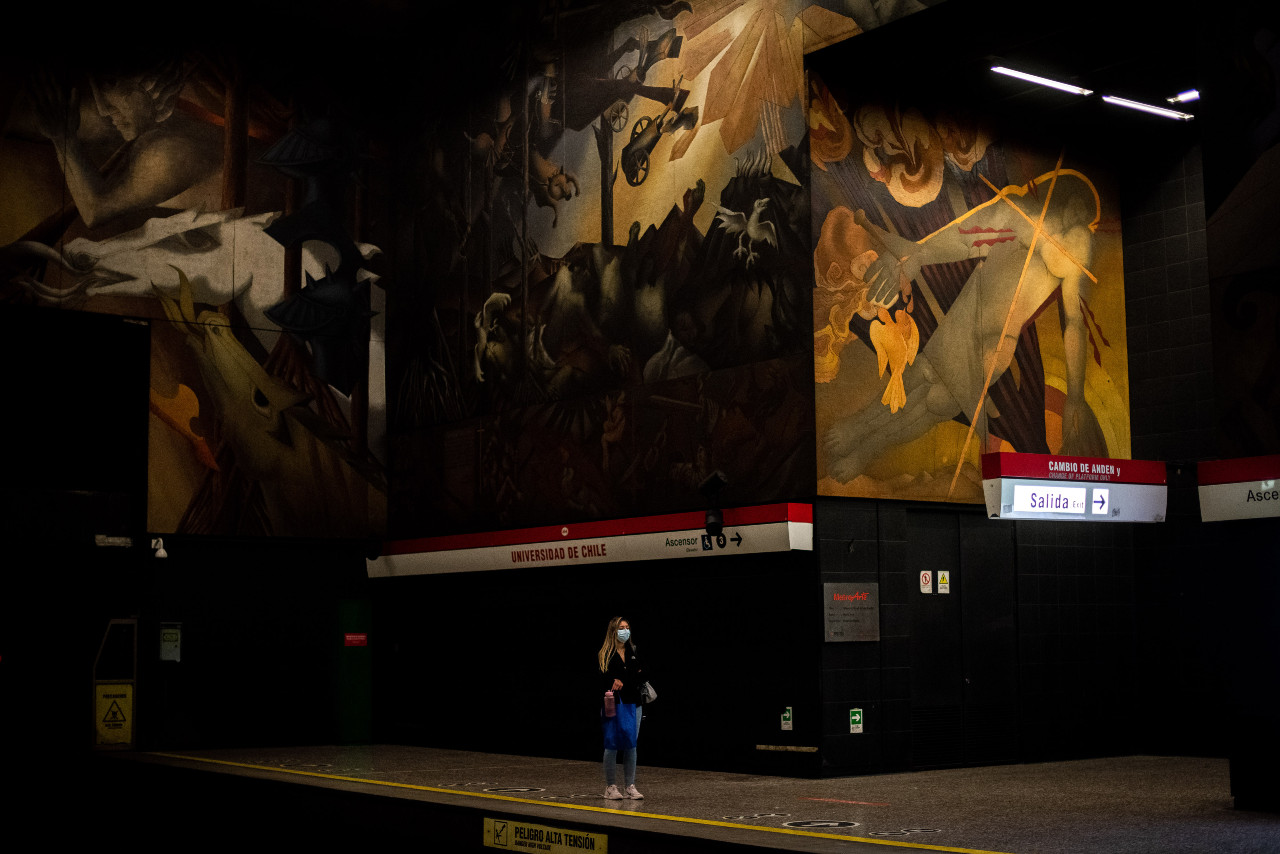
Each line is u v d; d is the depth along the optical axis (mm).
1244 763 13367
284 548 23719
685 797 14547
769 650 17609
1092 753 19547
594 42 21359
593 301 20891
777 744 17359
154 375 22812
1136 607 20359
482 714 21969
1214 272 13992
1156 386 20406
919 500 18062
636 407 19969
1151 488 17375
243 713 23000
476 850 13430
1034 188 19938
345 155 25141
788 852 10414
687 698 18656
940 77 18359
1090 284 20453
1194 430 19875
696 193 19312
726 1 19125
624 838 11859
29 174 22234
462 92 23953
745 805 13719
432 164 24547
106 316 22609
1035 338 19625
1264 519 13438
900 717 17594
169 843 17203
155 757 20516
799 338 17500
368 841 14766
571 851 12336
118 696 21984
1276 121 13547
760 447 17953
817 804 13812
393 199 25484
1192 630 19688
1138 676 20250
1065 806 13578
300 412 24141
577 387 21016
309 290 24469
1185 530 19859
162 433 22766
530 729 21078
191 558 22875
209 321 23453
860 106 18172
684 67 19734
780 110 18062
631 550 19234
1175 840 11062
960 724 18219
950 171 18969
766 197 18172
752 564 17969
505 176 22844
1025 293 19609
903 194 18422
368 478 24703
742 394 18297
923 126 18781
